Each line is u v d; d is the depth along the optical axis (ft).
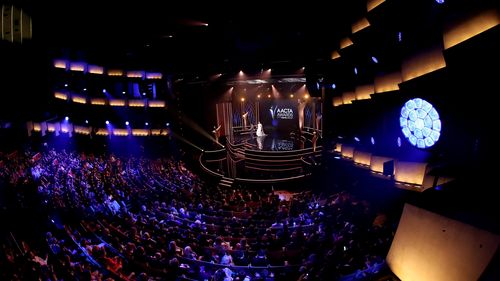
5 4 81.46
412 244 12.13
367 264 25.22
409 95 31.17
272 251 36.96
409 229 12.58
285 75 80.07
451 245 10.52
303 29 65.51
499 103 21.17
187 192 67.21
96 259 32.55
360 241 33.01
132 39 94.27
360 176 51.39
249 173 92.48
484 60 20.75
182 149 114.21
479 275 9.23
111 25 87.71
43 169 66.54
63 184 59.26
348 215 46.37
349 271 26.99
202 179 95.55
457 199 12.35
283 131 130.00
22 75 88.53
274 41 73.97
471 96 23.13
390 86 38.96
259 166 91.76
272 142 110.32
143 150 117.50
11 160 69.10
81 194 54.85
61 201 48.47
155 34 90.38
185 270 31.63
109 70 109.60
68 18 85.51
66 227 40.50
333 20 54.65
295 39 71.05
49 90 97.71
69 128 105.09
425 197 13.19
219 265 32.86
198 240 39.70
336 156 59.93
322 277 27.09
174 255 34.60
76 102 108.47
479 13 21.77
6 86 84.48
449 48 23.24
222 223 48.44
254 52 80.23
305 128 116.88
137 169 86.33
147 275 30.60
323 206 55.11
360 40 43.55
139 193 63.77
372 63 44.50
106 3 78.89
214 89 96.17
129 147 118.01
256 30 72.59
